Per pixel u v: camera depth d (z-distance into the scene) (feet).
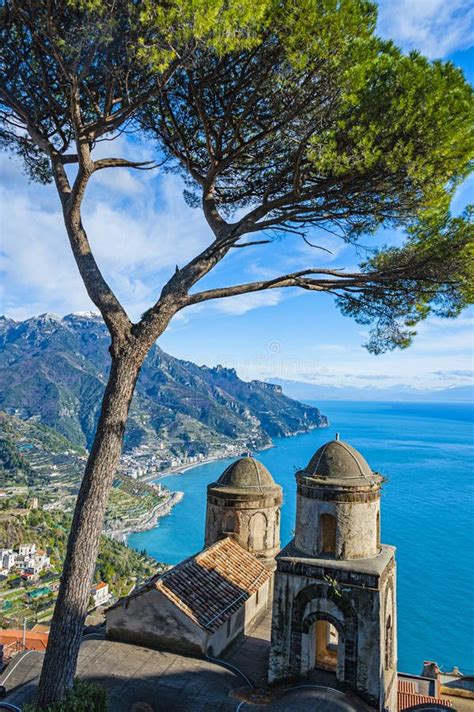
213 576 63.72
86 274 43.86
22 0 39.88
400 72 41.83
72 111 41.32
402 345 56.80
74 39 38.99
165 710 47.03
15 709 46.19
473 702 94.38
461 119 41.63
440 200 47.14
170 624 56.39
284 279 47.85
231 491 75.61
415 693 85.10
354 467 55.83
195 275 45.21
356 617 49.06
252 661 58.08
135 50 39.52
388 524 401.90
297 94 44.60
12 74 46.57
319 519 54.19
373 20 44.11
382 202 48.32
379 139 42.83
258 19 39.50
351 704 46.37
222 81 46.32
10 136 56.24
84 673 51.16
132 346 42.75
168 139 53.67
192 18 36.99
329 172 45.32
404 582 296.30
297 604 51.55
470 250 46.11
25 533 407.64
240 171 55.06
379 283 51.42
